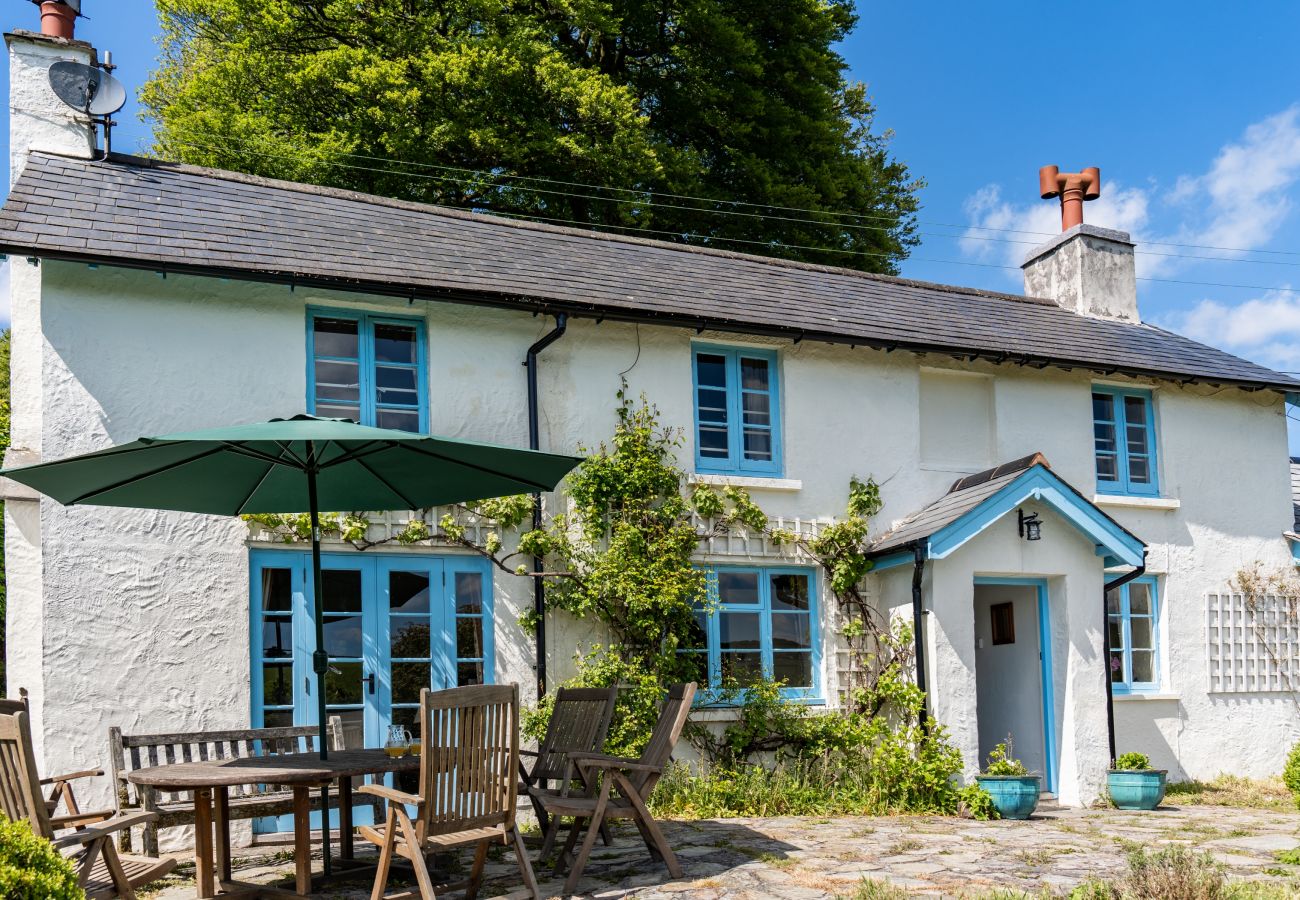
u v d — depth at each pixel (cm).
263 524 1014
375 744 1042
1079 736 1246
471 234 1291
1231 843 937
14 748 538
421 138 2100
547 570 1135
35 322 1020
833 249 2419
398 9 2161
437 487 839
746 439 1282
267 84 2217
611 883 759
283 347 1065
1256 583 1516
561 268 1252
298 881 691
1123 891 670
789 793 1123
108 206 1067
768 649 1235
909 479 1342
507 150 2075
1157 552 1463
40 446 968
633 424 1204
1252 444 1565
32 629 939
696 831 978
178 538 987
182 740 820
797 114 2488
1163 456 1497
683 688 824
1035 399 1430
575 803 770
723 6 2497
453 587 1098
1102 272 1681
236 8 2203
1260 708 1494
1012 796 1107
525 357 1168
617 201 2180
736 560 1230
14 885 447
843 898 697
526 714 1089
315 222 1183
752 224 2408
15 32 1169
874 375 1345
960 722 1197
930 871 793
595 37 2408
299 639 1027
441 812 636
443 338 1136
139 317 1011
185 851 931
